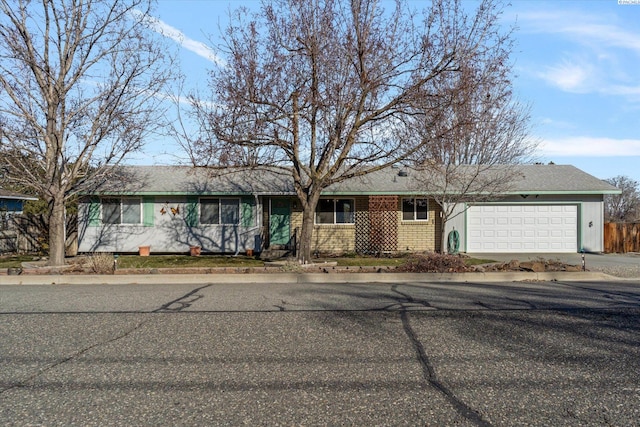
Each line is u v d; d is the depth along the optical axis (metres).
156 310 8.37
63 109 14.41
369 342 6.24
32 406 4.25
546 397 4.38
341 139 13.81
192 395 4.49
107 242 20.61
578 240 20.83
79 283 12.45
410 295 9.92
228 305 8.82
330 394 4.49
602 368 5.17
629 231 20.95
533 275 12.79
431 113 12.91
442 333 6.68
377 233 20.30
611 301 9.09
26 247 20.56
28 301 9.34
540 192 20.23
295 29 12.84
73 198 19.44
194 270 13.88
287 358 5.58
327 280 12.67
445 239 20.72
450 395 4.45
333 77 13.05
